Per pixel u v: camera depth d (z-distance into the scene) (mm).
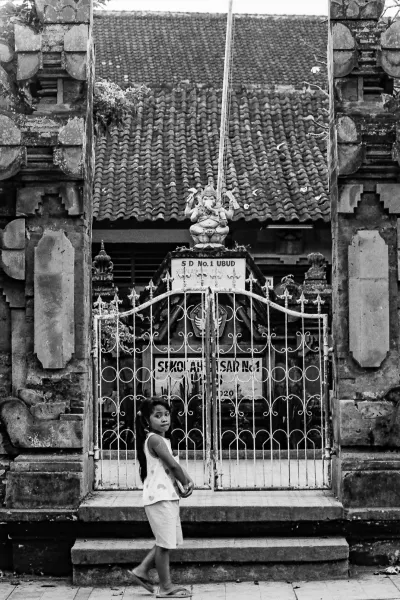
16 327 9195
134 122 22953
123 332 12922
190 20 27344
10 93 9266
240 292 9781
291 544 8539
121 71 24578
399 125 9188
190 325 13141
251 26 27234
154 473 7926
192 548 8461
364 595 7953
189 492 7895
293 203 20438
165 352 13008
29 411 9039
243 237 20453
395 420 9000
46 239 9148
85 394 9148
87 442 9258
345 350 9164
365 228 9211
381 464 8930
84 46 9211
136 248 20734
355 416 9039
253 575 8484
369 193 9211
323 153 22156
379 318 9125
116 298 10055
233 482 10086
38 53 9195
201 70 24891
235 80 24438
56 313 9109
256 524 8758
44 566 8797
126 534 8797
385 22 9875
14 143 9078
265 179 21141
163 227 20500
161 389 12945
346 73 9242
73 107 9242
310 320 13289
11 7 10484
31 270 9180
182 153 21906
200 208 14016
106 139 22375
